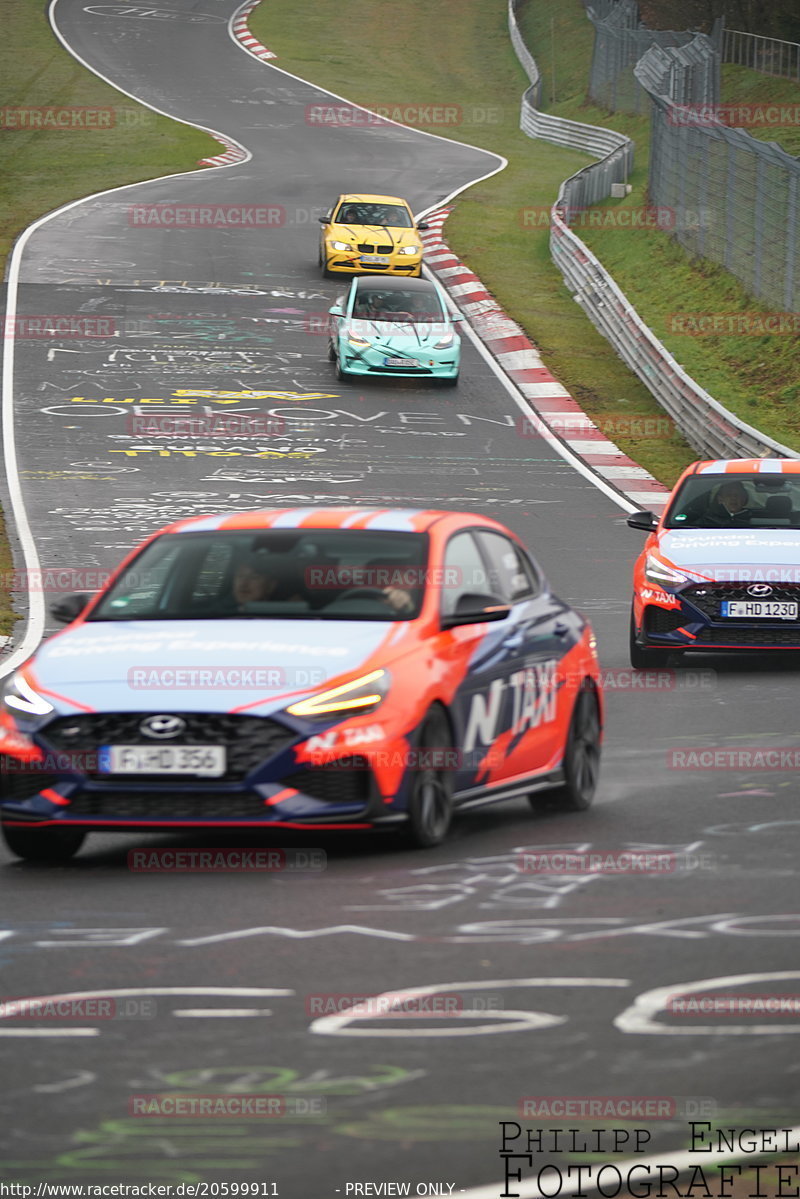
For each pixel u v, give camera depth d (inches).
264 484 3666.3
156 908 1049.5
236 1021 817.5
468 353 5260.8
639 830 1272.1
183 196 7765.8
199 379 4694.9
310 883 1108.5
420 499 3570.4
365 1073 741.9
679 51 7701.8
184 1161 649.6
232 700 1141.1
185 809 1139.9
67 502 3459.6
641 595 2156.7
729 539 2207.2
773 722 1761.8
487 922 997.2
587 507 3572.8
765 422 4392.2
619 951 931.3
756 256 5428.2
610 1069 743.1
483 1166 641.0
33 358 4840.1
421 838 1189.7
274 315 5531.5
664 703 1904.5
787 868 1126.4
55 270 6063.0
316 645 1195.3
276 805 1126.4
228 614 1273.4
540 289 6230.3
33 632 2421.3
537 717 1337.4
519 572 1419.8
